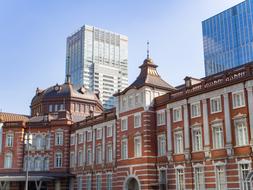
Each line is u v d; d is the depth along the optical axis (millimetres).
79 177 71938
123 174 57938
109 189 62625
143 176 53344
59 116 79562
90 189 67688
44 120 80438
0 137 78625
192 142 48781
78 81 196500
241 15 137250
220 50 144375
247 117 41938
